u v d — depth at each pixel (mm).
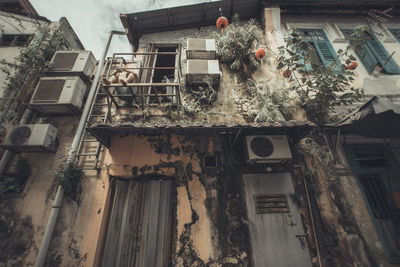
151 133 4098
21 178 3885
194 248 3352
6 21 5648
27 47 4992
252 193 3803
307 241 3469
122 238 3604
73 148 4062
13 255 3303
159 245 3576
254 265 3264
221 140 4312
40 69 4672
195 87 5234
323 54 6219
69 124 4559
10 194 3760
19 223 3529
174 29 6512
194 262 3264
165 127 3141
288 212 3664
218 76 4957
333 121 4727
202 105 4961
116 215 3760
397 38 6766
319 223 3660
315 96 4758
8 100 4383
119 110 4734
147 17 5977
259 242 3414
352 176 4230
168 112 4746
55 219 3492
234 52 5602
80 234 3438
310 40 6531
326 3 6586
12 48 5320
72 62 4828
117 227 3676
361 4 6680
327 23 6848
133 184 4031
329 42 6488
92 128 3178
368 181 4375
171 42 6168
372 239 3617
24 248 3352
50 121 4570
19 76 4523
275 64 5746
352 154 4484
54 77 4578
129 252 3523
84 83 4895
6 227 3490
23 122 4328
